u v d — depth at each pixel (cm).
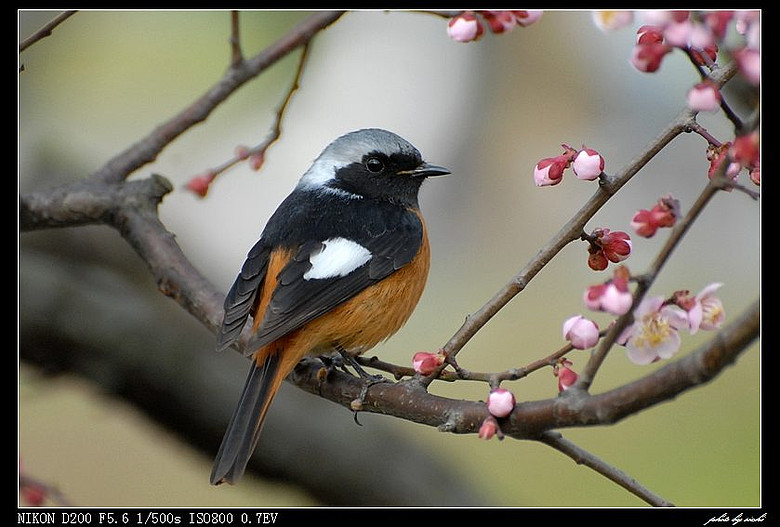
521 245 1318
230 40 829
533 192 1327
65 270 1109
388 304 829
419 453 1162
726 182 475
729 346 435
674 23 465
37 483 627
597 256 571
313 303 779
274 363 748
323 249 816
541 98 1324
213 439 1117
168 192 858
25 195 841
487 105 1345
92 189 840
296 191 917
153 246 820
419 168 939
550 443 583
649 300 514
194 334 1118
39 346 1051
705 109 472
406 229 862
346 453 1122
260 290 823
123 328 1074
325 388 741
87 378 1077
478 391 1265
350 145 934
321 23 810
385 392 621
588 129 1314
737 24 488
